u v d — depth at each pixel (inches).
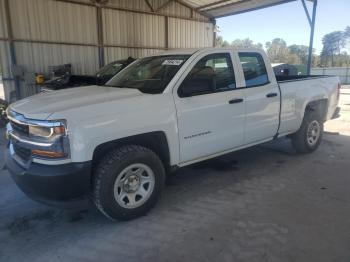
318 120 232.4
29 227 134.3
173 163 148.6
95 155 125.7
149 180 141.2
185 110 146.9
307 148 229.9
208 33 716.0
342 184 176.7
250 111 177.2
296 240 121.3
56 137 115.5
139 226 134.1
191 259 111.0
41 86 443.8
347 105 507.8
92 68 544.4
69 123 116.0
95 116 121.6
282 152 238.8
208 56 161.3
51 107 124.3
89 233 129.3
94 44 539.8
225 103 163.0
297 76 255.3
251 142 185.5
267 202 154.8
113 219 133.9
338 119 376.5
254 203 153.9
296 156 229.0
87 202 125.8
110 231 130.6
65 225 135.8
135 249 118.0
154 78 157.9
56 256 114.3
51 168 116.8
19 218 141.5
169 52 176.9
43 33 480.4
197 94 152.8
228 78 169.2
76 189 119.9
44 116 117.9
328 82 239.6
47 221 139.2
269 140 199.5
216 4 622.8
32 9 464.4
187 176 191.0
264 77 188.5
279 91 194.1
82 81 364.2
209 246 118.4
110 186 127.9
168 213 144.9
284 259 110.0
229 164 212.2
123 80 173.9
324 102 237.9
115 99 132.3
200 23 695.1
